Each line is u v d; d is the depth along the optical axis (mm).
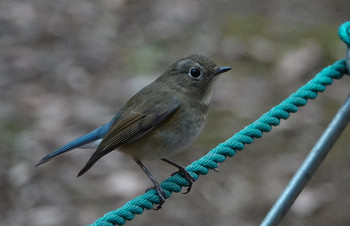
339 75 6293
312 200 10688
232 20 16234
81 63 14820
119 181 11258
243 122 12570
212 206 10758
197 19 16375
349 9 16547
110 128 6973
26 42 15688
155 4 17109
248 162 11695
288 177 11242
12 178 11312
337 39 15078
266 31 15688
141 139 6645
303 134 12312
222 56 14742
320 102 13164
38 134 12422
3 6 17094
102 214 10586
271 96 13367
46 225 10375
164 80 6953
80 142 7258
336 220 10258
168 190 6012
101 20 16578
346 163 11547
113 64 14719
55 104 13359
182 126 6645
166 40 15531
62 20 16531
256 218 10469
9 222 10453
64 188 11180
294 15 16375
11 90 13898
